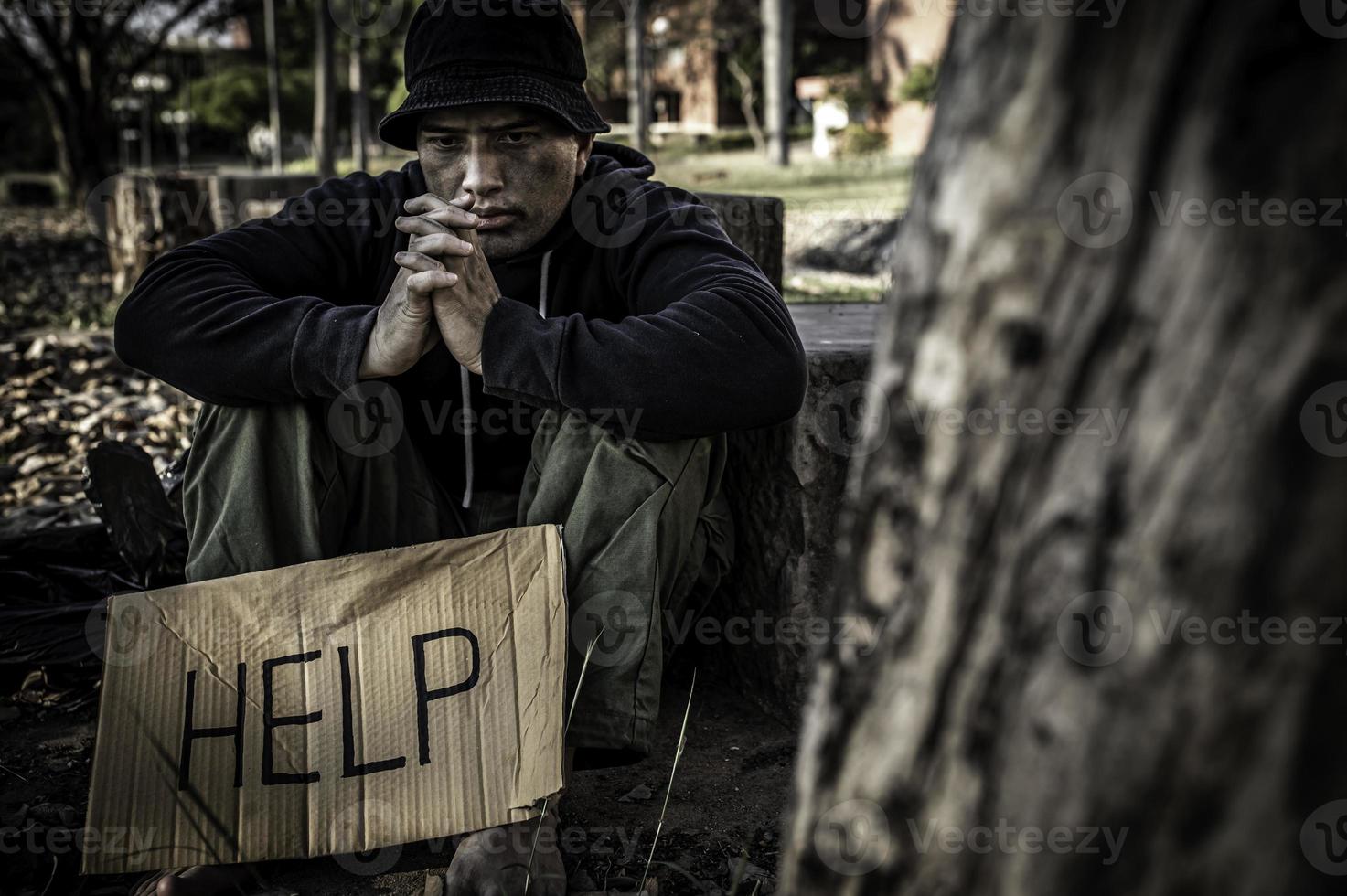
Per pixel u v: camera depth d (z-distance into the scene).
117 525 2.60
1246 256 0.76
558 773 1.73
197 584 1.91
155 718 1.82
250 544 1.97
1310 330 0.75
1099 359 0.82
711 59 29.66
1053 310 0.84
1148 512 0.81
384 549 1.99
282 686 1.85
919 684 0.94
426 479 2.16
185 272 2.02
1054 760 0.86
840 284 6.96
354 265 2.27
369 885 1.83
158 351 1.95
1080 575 0.84
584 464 1.92
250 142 39.47
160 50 27.14
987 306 0.87
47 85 23.95
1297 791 0.79
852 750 1.01
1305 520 0.76
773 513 2.43
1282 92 0.74
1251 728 0.79
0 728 2.37
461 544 1.91
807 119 28.94
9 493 3.90
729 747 2.35
